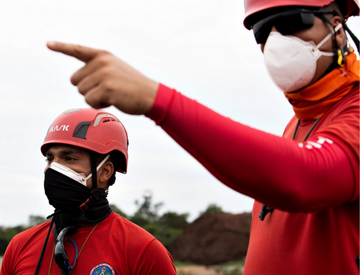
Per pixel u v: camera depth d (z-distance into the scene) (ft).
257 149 4.41
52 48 4.49
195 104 4.55
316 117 6.50
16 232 86.12
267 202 4.65
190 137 4.42
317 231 5.92
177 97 4.51
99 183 11.57
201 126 4.42
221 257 79.15
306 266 5.94
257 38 6.72
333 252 5.73
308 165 4.53
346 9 6.72
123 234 10.82
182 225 129.80
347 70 6.25
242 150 4.39
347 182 4.75
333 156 4.72
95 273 10.16
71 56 4.56
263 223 7.00
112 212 11.61
